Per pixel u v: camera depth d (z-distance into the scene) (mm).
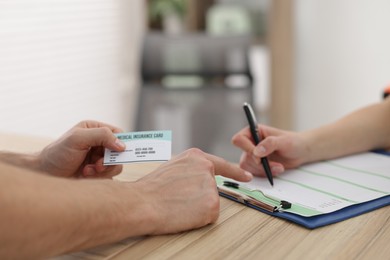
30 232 513
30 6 2271
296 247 636
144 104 1877
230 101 1847
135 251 629
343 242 648
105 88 2746
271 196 794
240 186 851
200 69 1886
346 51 2557
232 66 1877
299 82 2717
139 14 2893
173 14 2943
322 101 2684
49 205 536
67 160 813
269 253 620
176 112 1857
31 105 2322
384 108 1095
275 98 2662
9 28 2189
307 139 968
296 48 2674
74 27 2510
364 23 2480
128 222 629
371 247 634
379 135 1055
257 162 907
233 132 1789
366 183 857
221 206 779
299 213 725
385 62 2475
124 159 763
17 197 509
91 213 583
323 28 2584
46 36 2365
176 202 689
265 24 2723
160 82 1917
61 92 2473
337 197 792
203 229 691
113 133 817
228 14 2758
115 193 645
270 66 2643
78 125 866
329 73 2629
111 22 2734
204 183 716
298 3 2605
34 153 879
